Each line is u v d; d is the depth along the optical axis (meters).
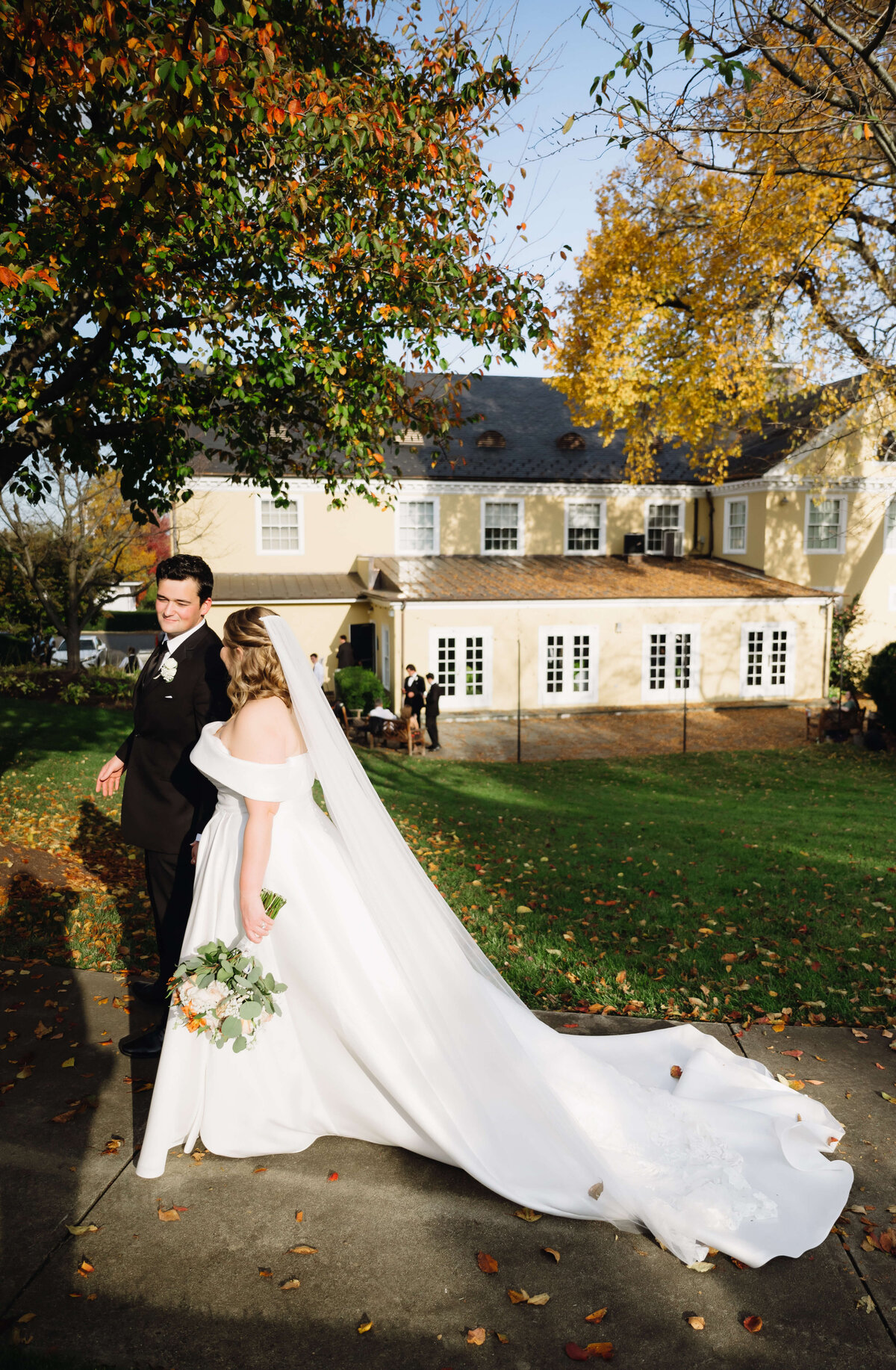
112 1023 4.14
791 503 26.77
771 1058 4.15
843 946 5.82
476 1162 2.99
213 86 5.20
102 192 5.70
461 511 26.92
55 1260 2.64
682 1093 3.57
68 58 5.49
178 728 3.77
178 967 2.99
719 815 11.52
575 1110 3.26
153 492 9.32
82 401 8.07
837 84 8.23
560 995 4.82
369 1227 2.84
